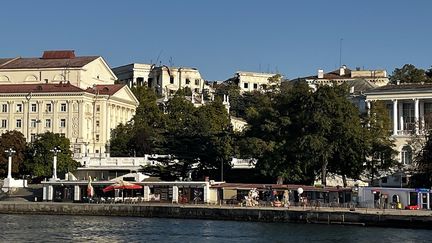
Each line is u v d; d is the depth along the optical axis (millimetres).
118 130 180375
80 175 148500
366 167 121688
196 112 187125
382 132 125812
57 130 183625
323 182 117875
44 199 128375
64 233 85500
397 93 145750
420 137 126438
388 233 82438
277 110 127000
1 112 187000
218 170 134625
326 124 117125
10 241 78188
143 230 88250
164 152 136125
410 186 110812
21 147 147875
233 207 103125
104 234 84188
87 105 185875
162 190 120750
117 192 124250
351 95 156125
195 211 103062
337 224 92062
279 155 118375
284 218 95812
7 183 136125
